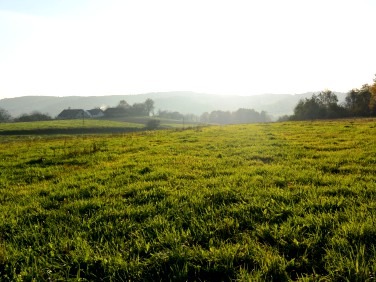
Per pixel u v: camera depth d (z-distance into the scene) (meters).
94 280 4.23
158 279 4.21
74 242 5.28
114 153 17.92
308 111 107.31
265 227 5.38
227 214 6.23
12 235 5.86
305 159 12.56
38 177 11.88
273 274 4.07
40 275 4.29
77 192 8.92
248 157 13.92
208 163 12.59
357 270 3.81
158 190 8.48
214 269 4.26
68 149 21.28
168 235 5.27
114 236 5.55
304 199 6.93
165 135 30.61
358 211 5.86
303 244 4.75
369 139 18.48
